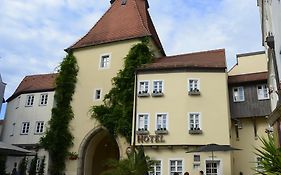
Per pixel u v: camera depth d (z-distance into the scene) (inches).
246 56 1238.3
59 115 1222.9
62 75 1279.5
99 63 1259.8
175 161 948.0
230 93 1095.6
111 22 1381.6
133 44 1216.8
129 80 1127.6
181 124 978.1
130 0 1445.6
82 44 1320.1
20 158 1337.4
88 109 1203.2
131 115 1075.9
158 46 1310.3
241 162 1022.4
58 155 1172.5
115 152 1385.3
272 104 892.6
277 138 374.3
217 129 953.5
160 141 970.1
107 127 1119.6
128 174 732.0
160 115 1006.4
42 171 1246.3
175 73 1041.5
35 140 1393.9
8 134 1521.9
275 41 631.8
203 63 1046.4
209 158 927.0
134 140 991.6
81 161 1154.0
